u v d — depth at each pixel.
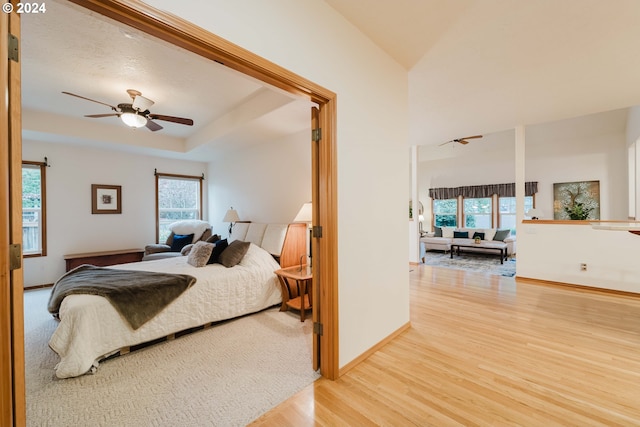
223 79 2.93
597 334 2.54
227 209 5.55
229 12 1.35
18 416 0.88
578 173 6.47
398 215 2.57
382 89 2.35
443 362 2.09
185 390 1.81
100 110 3.78
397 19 1.99
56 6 1.85
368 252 2.21
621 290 3.73
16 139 0.87
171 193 5.83
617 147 5.98
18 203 0.88
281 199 4.29
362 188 2.15
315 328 2.01
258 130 3.88
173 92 3.24
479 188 8.17
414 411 1.57
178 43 1.25
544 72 2.70
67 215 4.61
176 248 5.12
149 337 2.38
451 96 3.27
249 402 1.68
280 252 3.56
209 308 2.78
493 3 1.82
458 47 2.31
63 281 2.73
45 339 2.59
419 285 4.27
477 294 3.79
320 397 1.71
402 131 2.61
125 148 4.88
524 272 4.48
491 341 2.42
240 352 2.30
